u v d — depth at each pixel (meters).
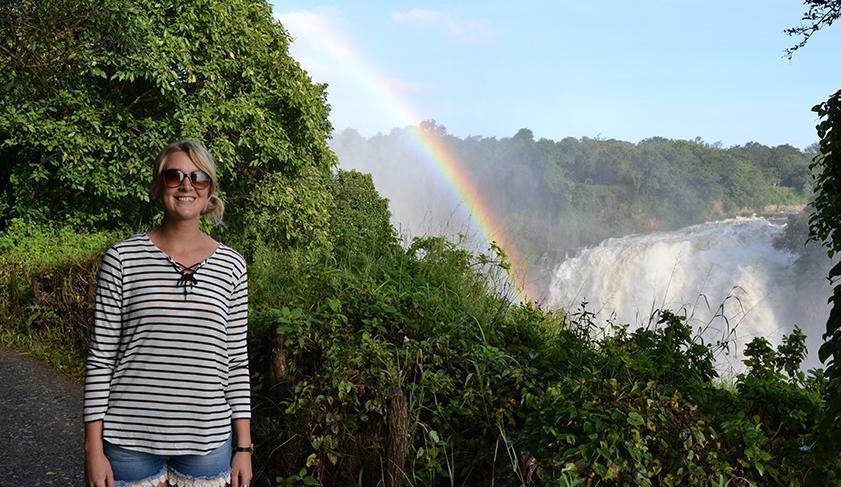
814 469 3.09
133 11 10.48
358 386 3.83
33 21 8.70
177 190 2.35
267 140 13.10
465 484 3.56
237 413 2.46
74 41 9.91
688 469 3.00
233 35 12.99
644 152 120.88
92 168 11.78
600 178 123.38
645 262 55.59
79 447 4.98
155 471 2.32
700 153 123.38
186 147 2.40
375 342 4.14
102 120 12.06
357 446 3.65
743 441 3.27
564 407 3.13
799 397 4.01
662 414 3.20
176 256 2.37
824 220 4.97
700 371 4.48
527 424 3.32
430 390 3.89
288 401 4.03
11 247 10.48
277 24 14.52
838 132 4.47
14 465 4.58
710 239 57.78
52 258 8.81
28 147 11.74
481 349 4.21
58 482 4.38
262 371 4.62
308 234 13.90
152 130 12.36
